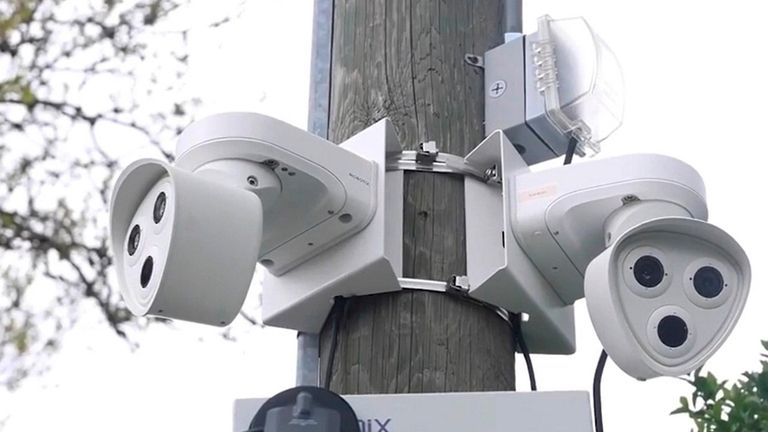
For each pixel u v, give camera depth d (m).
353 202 2.04
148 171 1.90
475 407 1.77
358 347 2.05
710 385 2.06
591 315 1.89
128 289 1.90
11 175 4.14
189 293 1.79
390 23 2.35
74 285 4.05
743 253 1.91
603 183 2.03
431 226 2.11
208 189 1.82
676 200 2.01
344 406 1.75
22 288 4.00
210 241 1.79
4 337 3.92
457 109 2.28
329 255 2.10
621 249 1.90
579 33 2.36
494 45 2.43
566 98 2.31
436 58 2.31
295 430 1.72
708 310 1.90
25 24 4.30
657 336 1.86
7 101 4.24
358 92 2.31
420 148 2.19
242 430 1.76
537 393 1.77
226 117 1.96
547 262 2.11
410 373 2.00
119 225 1.96
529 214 2.08
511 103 2.33
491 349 2.07
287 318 2.19
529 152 2.36
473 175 2.18
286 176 1.99
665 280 1.89
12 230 4.08
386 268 2.03
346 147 2.17
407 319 2.04
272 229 2.08
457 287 2.06
